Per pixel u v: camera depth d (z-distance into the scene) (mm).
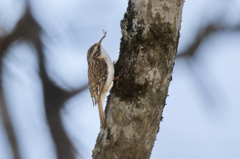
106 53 10836
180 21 8625
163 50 8406
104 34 11047
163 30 8391
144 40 8422
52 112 11930
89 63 11023
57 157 11539
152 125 8539
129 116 8461
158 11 8383
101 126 9031
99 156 8695
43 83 11906
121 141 8500
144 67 8414
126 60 8617
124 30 8727
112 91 8789
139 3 8500
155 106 8492
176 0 8398
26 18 11055
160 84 8469
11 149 11070
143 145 8516
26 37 11211
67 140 11570
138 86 8430
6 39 10898
